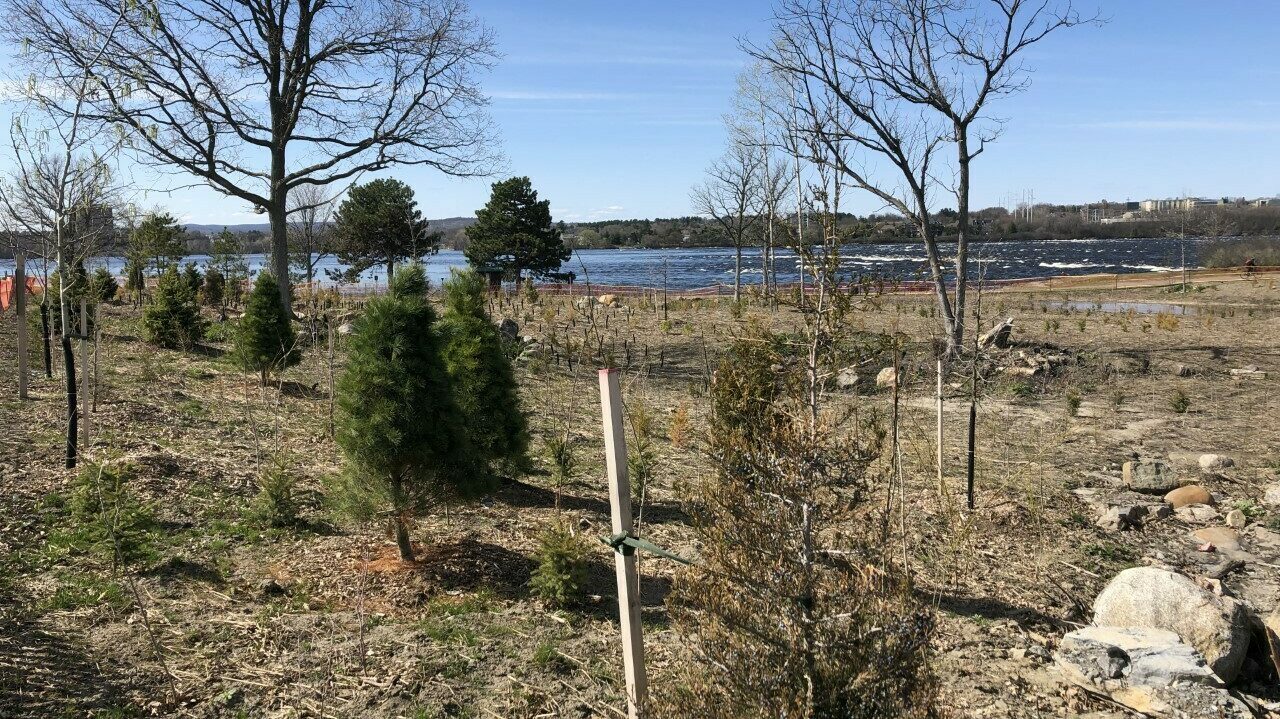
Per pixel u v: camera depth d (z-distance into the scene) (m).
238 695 5.14
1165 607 6.15
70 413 8.59
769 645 3.63
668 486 10.25
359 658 5.66
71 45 16.02
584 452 11.98
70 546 6.86
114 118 16.47
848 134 17.17
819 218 3.93
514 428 9.56
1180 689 5.39
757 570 3.64
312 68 23.72
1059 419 14.89
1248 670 6.07
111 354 16.02
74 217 9.58
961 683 5.84
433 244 47.38
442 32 23.95
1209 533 9.02
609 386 3.88
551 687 5.46
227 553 7.21
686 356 21.20
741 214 36.19
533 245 44.34
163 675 5.28
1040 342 21.80
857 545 3.79
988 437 13.41
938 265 19.78
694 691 3.85
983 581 7.71
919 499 9.88
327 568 7.11
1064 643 5.93
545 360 18.00
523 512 9.05
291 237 39.81
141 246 25.58
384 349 6.82
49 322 13.45
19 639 5.45
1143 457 12.30
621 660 5.87
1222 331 25.94
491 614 6.50
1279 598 7.57
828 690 3.44
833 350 3.90
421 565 7.24
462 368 9.30
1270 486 10.59
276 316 14.39
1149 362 19.91
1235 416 15.03
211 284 28.66
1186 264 79.19
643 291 44.22
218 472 9.13
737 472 3.75
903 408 14.56
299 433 11.48
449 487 7.13
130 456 9.05
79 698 4.93
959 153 19.55
